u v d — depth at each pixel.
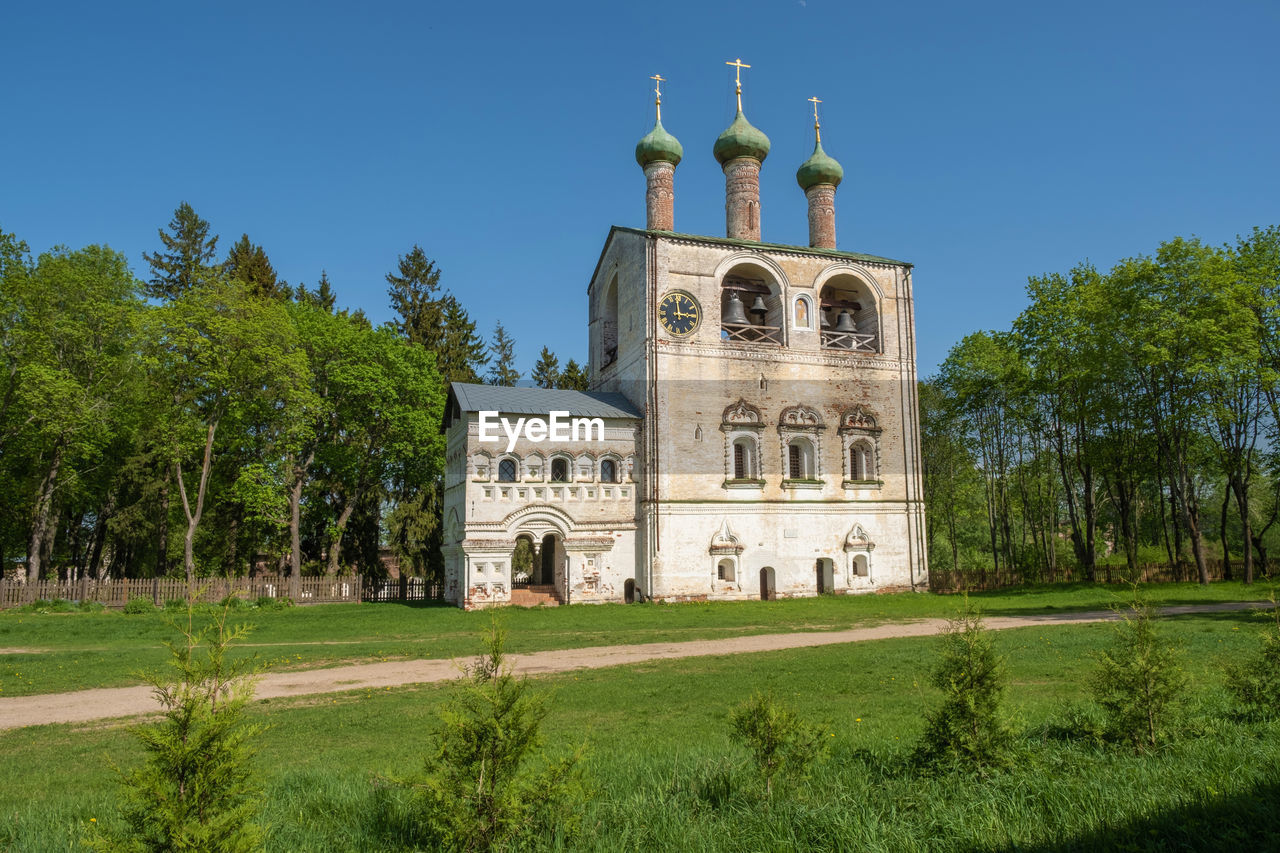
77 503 53.31
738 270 47.22
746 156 50.34
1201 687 14.40
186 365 43.16
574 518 41.91
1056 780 8.54
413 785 7.65
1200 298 44.88
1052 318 49.66
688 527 42.62
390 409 50.53
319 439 51.34
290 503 50.56
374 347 51.09
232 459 50.75
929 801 8.32
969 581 48.59
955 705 9.63
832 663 20.42
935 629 28.86
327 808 9.09
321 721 15.11
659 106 49.81
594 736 13.02
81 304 44.12
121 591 41.00
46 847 7.82
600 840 7.61
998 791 8.41
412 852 7.68
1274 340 45.53
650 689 17.53
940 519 68.50
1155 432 48.81
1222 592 40.16
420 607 41.62
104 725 15.69
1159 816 7.18
